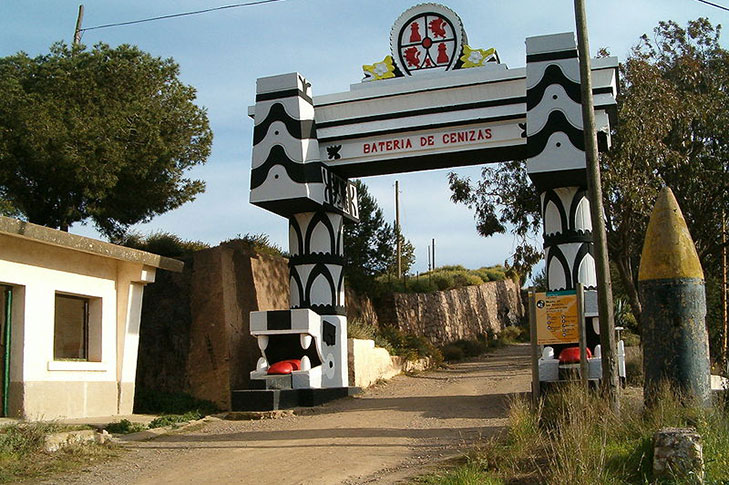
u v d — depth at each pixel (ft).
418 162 63.82
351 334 77.41
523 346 147.23
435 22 62.75
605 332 40.11
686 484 25.93
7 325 46.85
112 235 84.23
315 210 65.72
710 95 90.84
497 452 34.35
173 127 82.07
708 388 36.47
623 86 81.41
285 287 78.07
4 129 71.41
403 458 37.58
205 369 64.49
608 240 90.02
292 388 60.23
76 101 76.79
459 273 168.45
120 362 55.21
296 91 62.23
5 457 36.63
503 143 59.88
